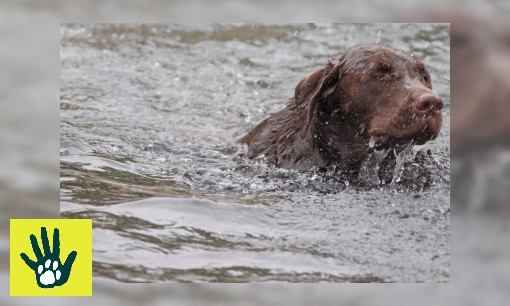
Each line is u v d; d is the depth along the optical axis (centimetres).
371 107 2036
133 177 2064
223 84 3216
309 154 2148
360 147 2125
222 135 2573
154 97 3039
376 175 2111
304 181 2056
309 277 1472
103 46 3688
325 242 1647
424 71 2075
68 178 2008
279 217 1788
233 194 1955
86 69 3344
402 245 1634
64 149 2281
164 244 1590
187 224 1706
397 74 2012
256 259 1544
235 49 3644
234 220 1750
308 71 3366
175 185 2006
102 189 1928
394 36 3684
